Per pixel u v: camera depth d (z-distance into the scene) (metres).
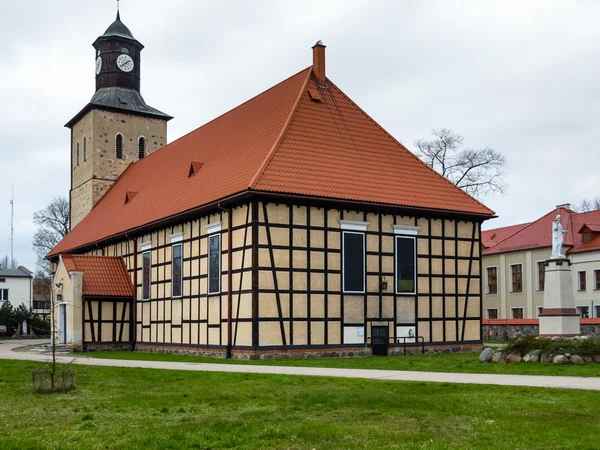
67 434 12.14
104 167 54.25
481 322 34.28
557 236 27.92
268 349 28.48
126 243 41.62
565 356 22.58
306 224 29.70
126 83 55.91
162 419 13.45
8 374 22.20
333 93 35.16
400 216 32.25
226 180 31.91
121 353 36.00
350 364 24.81
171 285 35.81
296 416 13.36
